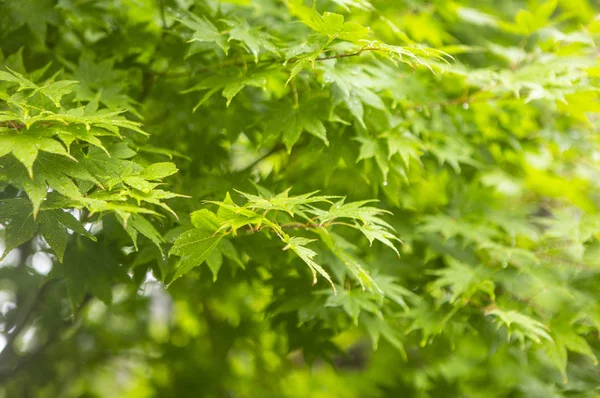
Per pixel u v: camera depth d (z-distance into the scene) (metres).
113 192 1.92
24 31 2.91
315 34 2.27
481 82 2.98
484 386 4.11
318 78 2.65
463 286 2.80
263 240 2.67
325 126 2.71
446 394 4.02
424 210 3.27
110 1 3.01
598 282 3.08
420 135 3.01
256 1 3.10
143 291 3.77
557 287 2.86
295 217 2.74
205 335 4.12
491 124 3.17
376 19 3.08
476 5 3.68
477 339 3.61
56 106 1.96
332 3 2.96
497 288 3.10
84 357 4.23
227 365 4.14
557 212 3.16
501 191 3.51
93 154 2.07
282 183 2.90
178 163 2.88
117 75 2.79
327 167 2.67
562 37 3.01
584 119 2.93
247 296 3.84
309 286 2.89
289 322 3.10
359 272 2.35
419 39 3.40
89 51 3.03
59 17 2.85
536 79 2.75
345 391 4.83
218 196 2.65
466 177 3.35
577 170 3.62
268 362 4.28
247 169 3.05
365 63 2.97
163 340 4.32
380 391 4.14
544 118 3.41
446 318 2.76
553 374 3.79
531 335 2.66
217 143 3.10
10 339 3.52
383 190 3.09
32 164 1.71
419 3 3.29
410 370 4.32
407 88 2.83
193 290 3.49
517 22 3.06
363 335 4.18
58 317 3.80
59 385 4.25
